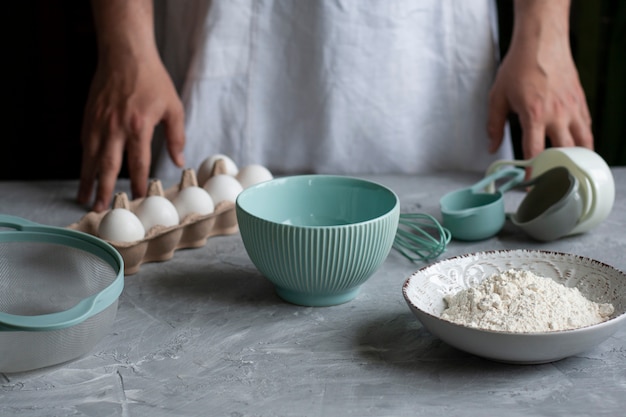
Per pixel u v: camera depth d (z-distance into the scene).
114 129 1.15
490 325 0.72
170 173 1.32
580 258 0.83
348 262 0.80
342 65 1.28
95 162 1.16
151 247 0.95
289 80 1.30
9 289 0.80
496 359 0.72
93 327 0.72
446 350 0.76
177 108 1.22
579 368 0.72
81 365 0.74
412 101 1.31
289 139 1.33
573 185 0.98
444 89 1.33
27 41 1.99
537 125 1.20
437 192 1.20
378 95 1.30
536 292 0.75
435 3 1.29
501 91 1.25
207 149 1.33
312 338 0.78
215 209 1.00
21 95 2.03
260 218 0.79
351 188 0.90
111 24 1.19
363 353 0.75
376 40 1.27
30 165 2.09
